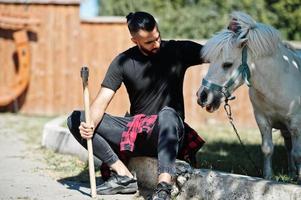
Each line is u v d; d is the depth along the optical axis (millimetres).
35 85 16875
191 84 15781
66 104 16875
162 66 6598
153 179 6758
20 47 16422
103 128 6648
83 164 8477
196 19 19547
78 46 16688
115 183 6621
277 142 11141
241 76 6516
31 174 7809
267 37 6496
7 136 11852
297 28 18734
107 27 16453
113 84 6613
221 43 6414
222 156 9289
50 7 16656
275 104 6852
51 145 9914
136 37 6309
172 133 6035
